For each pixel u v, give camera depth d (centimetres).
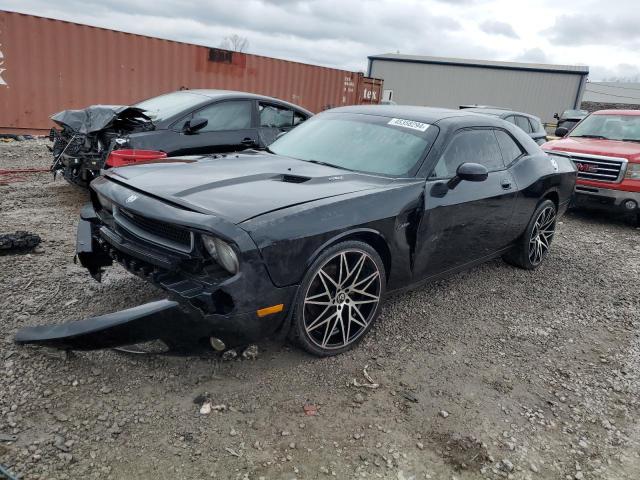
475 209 406
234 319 264
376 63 4428
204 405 272
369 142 407
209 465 235
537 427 284
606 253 633
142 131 604
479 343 371
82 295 378
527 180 474
